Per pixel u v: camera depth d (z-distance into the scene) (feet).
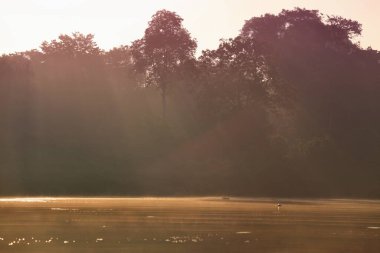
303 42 554.46
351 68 555.69
